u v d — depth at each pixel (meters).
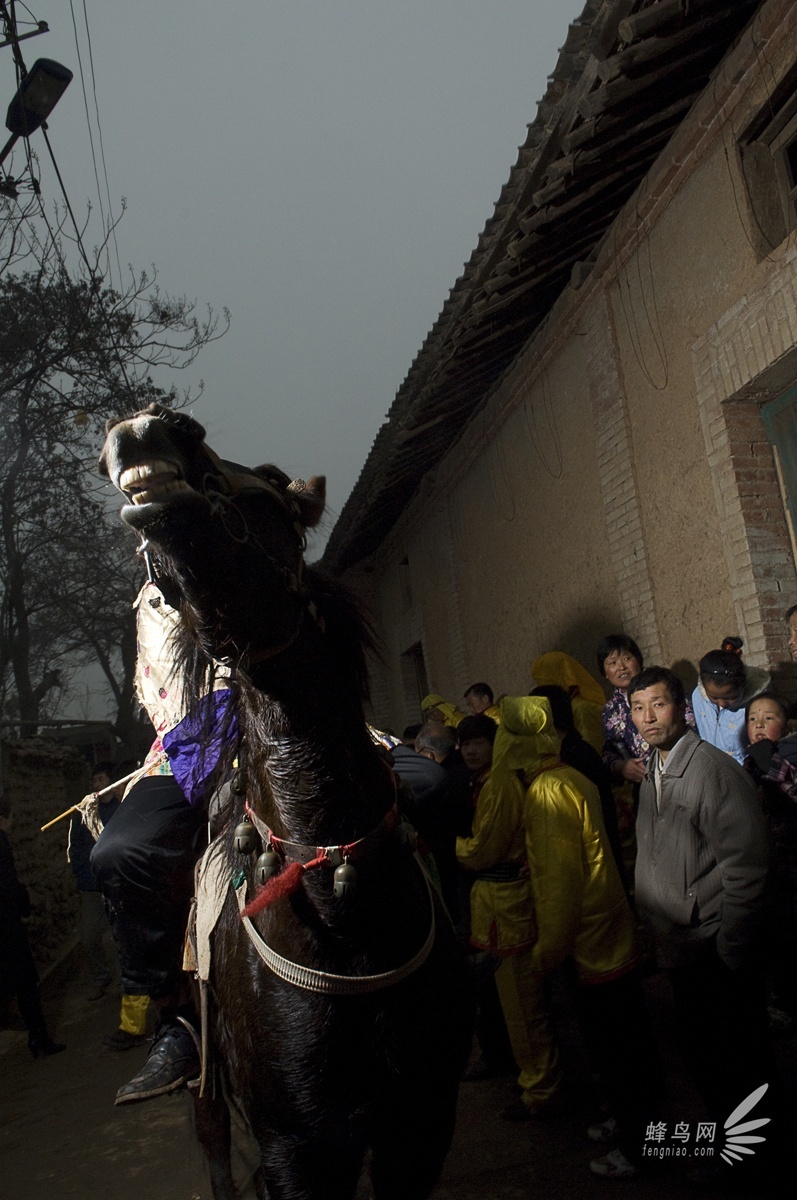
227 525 1.77
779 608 5.35
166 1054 2.75
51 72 8.55
